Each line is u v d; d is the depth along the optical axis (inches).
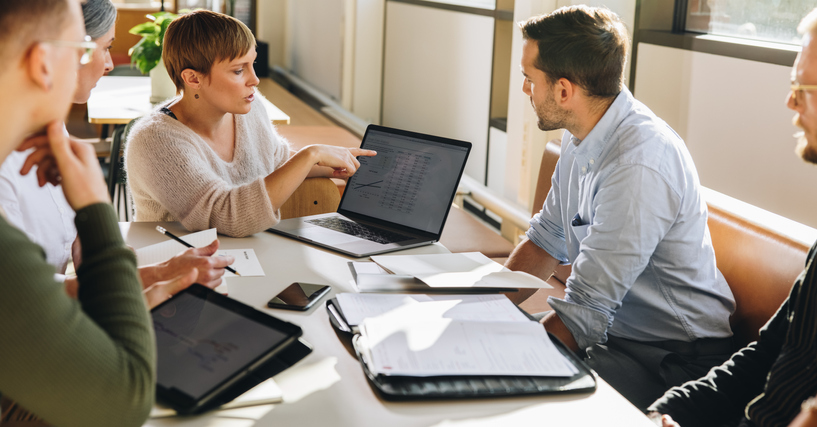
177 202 67.1
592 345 61.9
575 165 68.4
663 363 61.3
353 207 74.7
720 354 62.9
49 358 28.8
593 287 59.4
